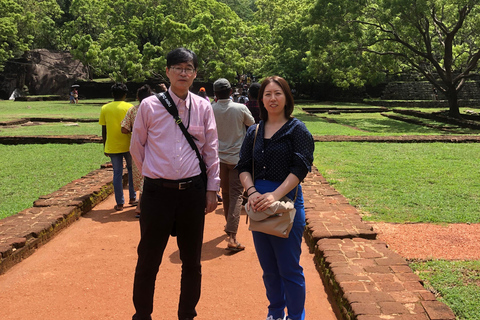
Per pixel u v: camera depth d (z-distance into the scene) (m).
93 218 5.75
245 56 51.59
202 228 2.87
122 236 5.04
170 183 2.68
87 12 52.97
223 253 4.53
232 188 4.61
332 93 43.75
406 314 2.71
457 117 24.75
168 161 2.68
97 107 34.12
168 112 2.73
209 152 2.85
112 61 43.19
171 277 3.89
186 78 2.71
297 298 2.73
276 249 2.72
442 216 5.33
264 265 2.81
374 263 3.55
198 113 2.80
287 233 2.60
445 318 2.66
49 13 56.28
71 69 50.06
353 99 41.28
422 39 25.88
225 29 42.19
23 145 12.55
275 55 43.28
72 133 15.91
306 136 2.71
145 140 2.78
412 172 8.18
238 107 4.59
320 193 6.15
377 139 12.99
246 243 4.87
